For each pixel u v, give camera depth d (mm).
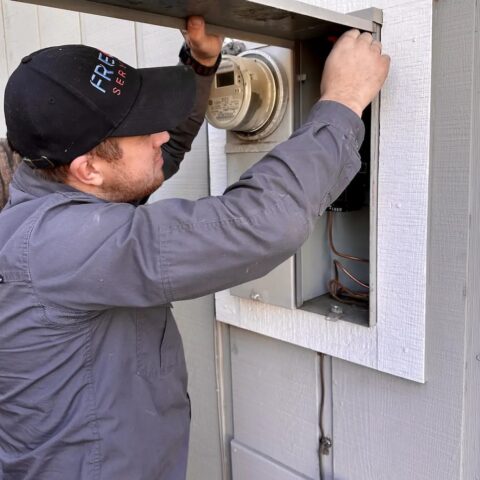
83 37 1729
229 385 1441
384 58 889
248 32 981
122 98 810
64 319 798
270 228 734
